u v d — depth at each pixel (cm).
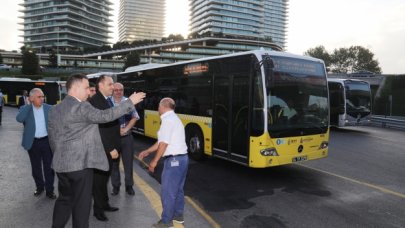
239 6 14612
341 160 1053
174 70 1130
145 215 503
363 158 1094
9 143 1062
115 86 587
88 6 16038
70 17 15112
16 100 3522
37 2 15375
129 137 593
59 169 370
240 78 825
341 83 1912
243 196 673
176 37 14612
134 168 840
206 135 955
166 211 464
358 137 1673
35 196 560
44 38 15338
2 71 8975
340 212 589
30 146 546
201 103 980
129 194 597
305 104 830
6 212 486
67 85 385
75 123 368
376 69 10519
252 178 813
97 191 475
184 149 479
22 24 15788
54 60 10894
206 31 14375
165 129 468
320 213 583
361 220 553
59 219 384
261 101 765
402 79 4072
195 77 1012
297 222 540
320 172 884
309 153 829
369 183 781
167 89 1175
